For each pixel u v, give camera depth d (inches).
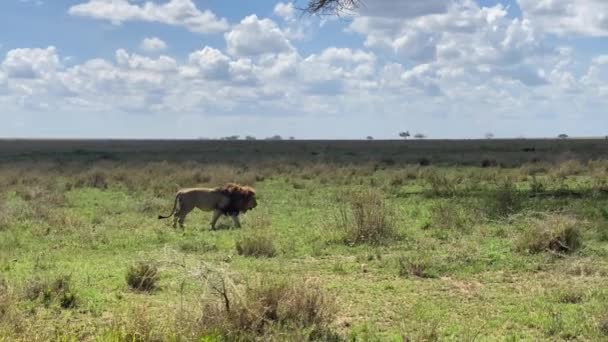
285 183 1258.6
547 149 2556.6
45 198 944.3
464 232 617.9
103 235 638.5
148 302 386.3
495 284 437.4
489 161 1648.6
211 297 319.0
